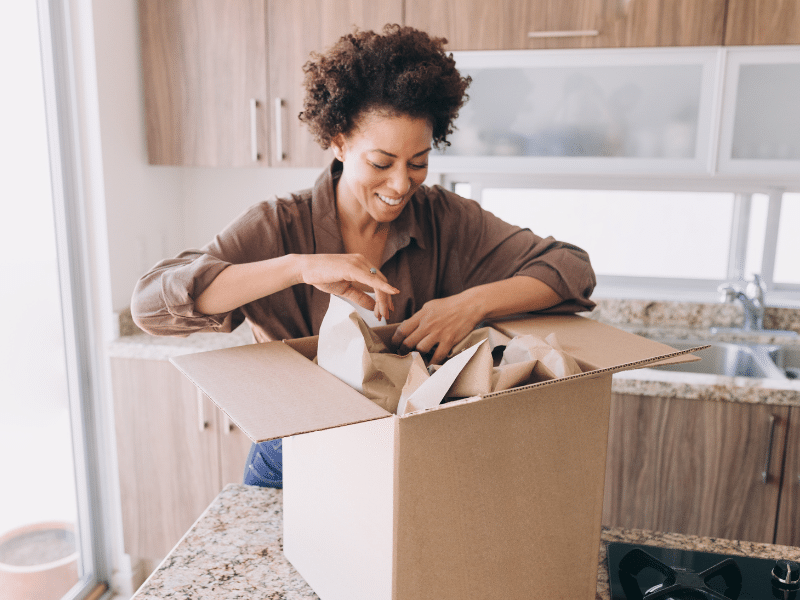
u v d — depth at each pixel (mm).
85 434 2271
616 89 2100
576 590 705
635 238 2574
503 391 531
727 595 753
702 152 2088
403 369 680
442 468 564
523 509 633
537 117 2154
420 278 1116
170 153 2344
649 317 2424
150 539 2324
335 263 782
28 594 2062
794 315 2324
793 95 2027
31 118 1979
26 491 2025
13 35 1883
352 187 933
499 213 2639
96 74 2096
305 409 541
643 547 862
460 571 607
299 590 750
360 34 872
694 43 2004
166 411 2207
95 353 2270
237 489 998
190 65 2270
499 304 839
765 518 1860
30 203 1986
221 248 972
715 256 2547
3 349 1896
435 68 838
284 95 2232
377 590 597
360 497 608
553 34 2049
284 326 1034
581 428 650
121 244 2281
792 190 2391
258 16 2199
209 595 739
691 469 1880
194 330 917
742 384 1803
